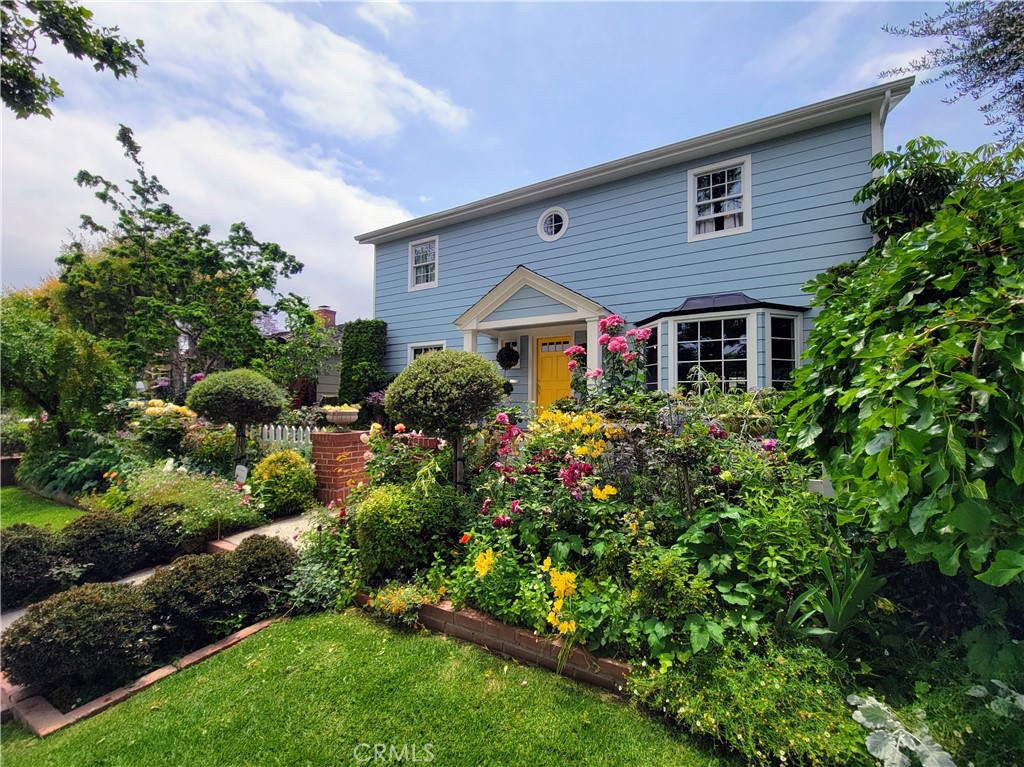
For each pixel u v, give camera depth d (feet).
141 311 38.27
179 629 8.05
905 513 5.04
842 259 18.93
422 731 5.89
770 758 5.16
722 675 5.91
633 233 24.21
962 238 5.51
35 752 5.67
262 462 16.65
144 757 5.55
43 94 10.26
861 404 5.58
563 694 6.59
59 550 10.50
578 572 8.02
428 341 32.27
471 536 9.59
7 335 21.12
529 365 28.19
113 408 22.63
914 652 6.14
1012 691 4.78
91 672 6.73
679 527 8.40
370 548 9.65
